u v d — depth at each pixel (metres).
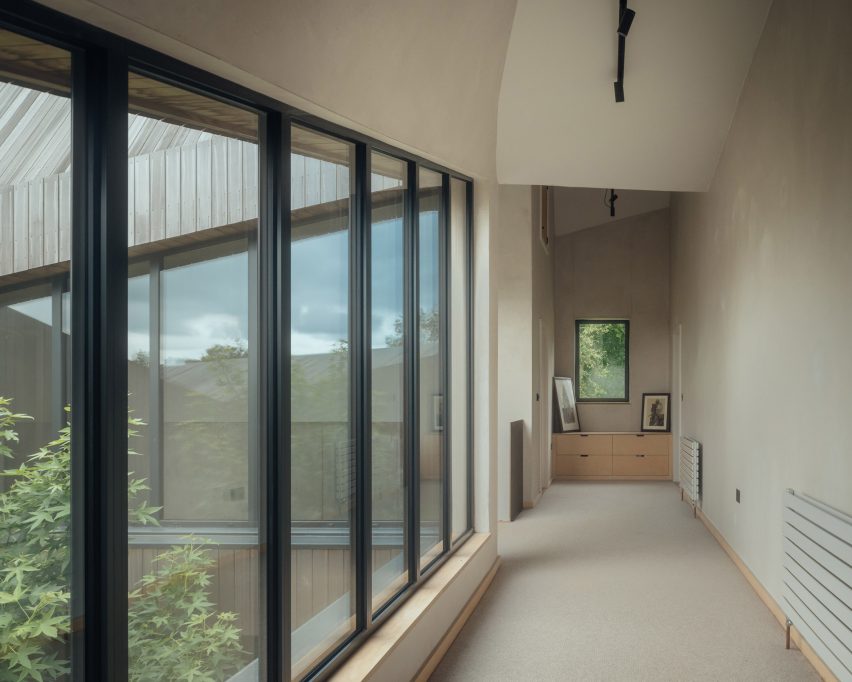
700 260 8.43
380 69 3.45
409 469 4.38
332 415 3.33
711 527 7.69
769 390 5.29
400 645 3.64
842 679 3.60
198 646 2.40
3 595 1.72
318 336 3.19
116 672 2.00
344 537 3.45
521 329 8.90
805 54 4.51
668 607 5.28
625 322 12.32
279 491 2.79
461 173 5.30
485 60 5.00
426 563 4.71
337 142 3.39
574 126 6.61
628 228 12.27
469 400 5.73
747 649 4.46
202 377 2.42
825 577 3.76
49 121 1.87
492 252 5.81
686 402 9.70
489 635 4.69
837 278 3.86
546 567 6.36
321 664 3.18
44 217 1.85
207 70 2.37
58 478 1.87
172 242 2.28
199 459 2.40
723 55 5.98
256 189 2.73
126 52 2.04
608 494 10.16
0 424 1.72
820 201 4.16
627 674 4.08
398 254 4.20
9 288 1.75
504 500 8.30
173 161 2.29
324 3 2.81
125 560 2.04
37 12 1.80
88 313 1.96
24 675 1.77
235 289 2.60
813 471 4.25
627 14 5.46
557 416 11.88
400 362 4.24
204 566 2.43
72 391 1.91
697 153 7.05
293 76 2.68
